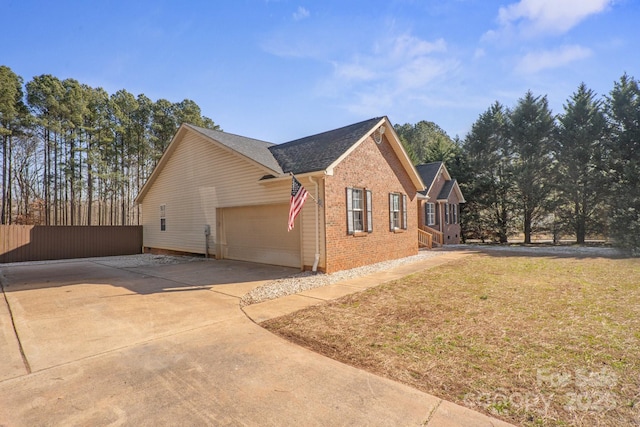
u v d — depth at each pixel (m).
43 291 8.21
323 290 7.75
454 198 23.91
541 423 2.57
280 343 4.49
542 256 14.13
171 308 6.38
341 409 2.84
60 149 29.30
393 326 5.08
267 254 11.99
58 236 16.88
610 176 19.62
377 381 3.36
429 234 18.42
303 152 12.08
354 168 11.23
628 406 2.77
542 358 3.78
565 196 21.67
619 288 7.31
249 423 2.66
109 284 9.05
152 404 2.99
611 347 4.04
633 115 19.14
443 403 2.91
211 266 11.98
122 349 4.34
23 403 3.04
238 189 12.74
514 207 23.69
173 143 15.68
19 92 26.23
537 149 22.86
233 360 3.95
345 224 10.68
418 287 7.86
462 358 3.85
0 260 15.26
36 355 4.17
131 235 19.12
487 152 25.45
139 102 34.12
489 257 13.90
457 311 5.78
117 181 32.53
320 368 3.69
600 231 20.67
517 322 5.09
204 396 3.12
